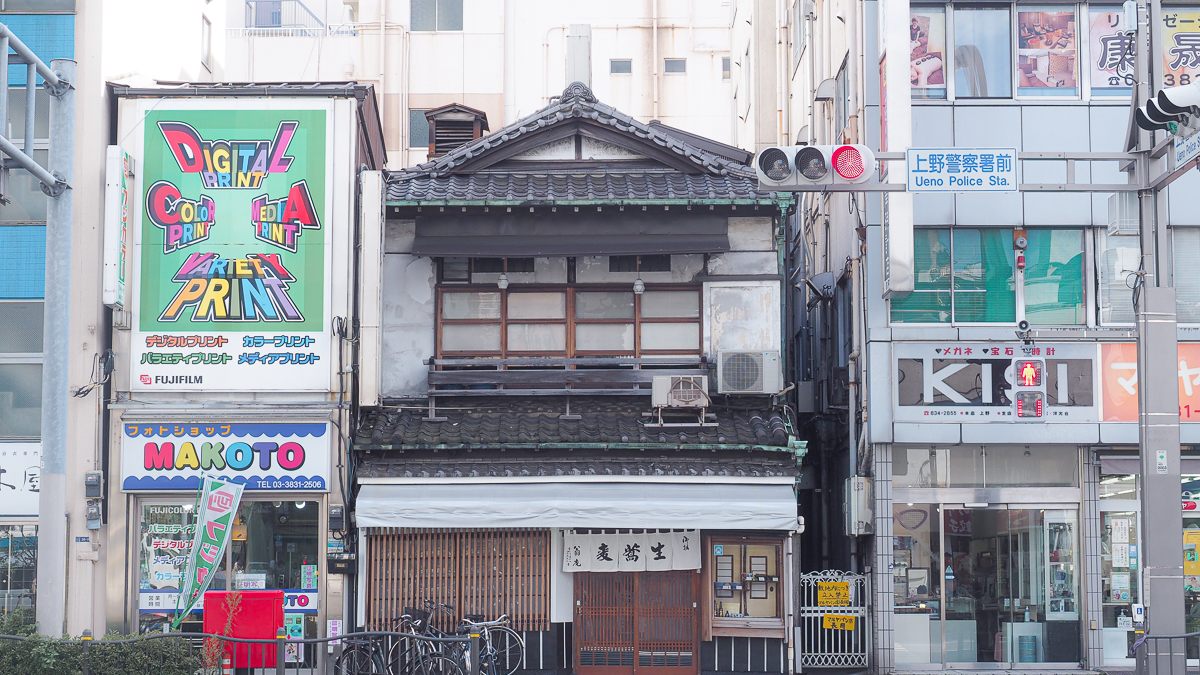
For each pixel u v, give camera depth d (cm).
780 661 1658
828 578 1708
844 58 2000
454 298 1795
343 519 1636
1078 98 1722
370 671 1497
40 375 1658
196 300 1680
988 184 1265
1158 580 1238
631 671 1650
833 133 2094
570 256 1784
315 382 1673
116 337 1670
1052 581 1712
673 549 1650
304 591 1650
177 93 1697
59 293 1266
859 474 1748
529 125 1822
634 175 1811
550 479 1617
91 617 1612
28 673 1263
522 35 3950
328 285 1688
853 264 1794
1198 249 1706
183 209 1692
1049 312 1717
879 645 1669
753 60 2844
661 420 1681
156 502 1666
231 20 3962
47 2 1689
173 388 1666
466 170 1828
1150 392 1261
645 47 4019
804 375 2353
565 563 1645
